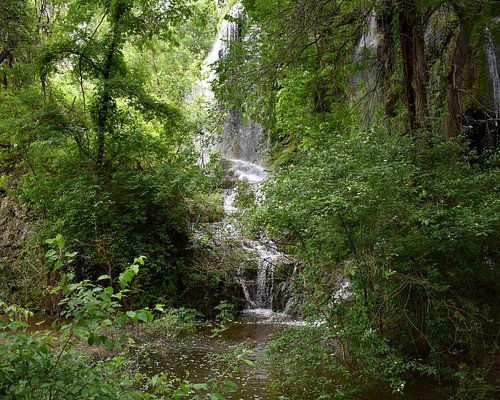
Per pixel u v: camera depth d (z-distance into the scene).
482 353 7.01
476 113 12.43
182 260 14.12
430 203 7.17
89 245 13.05
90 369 3.11
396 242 6.76
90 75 15.25
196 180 14.12
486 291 7.31
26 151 14.71
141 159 15.46
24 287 12.62
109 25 15.48
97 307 3.01
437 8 10.67
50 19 17.27
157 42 20.30
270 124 11.35
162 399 3.48
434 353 6.91
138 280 13.18
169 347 9.02
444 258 7.11
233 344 9.96
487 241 6.92
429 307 7.01
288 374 7.09
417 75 9.35
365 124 12.09
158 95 21.19
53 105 13.67
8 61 16.19
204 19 16.36
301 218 6.90
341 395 6.19
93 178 13.70
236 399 6.71
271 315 13.20
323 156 7.43
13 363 2.80
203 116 17.34
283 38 9.48
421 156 8.05
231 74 10.17
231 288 14.13
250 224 7.69
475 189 7.34
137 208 13.70
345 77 11.60
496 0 9.74
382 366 6.44
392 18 10.50
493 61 12.27
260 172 20.53
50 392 2.75
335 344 7.49
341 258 7.00
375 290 6.82
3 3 13.41
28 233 14.60
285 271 9.63
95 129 14.72
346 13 9.93
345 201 6.08
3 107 14.35
